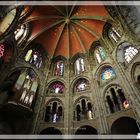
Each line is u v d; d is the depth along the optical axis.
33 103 20.89
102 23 25.28
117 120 17.14
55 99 22.91
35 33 26.50
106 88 20.72
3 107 17.86
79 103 21.77
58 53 29.03
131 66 18.38
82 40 28.50
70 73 26.36
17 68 21.77
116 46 22.11
